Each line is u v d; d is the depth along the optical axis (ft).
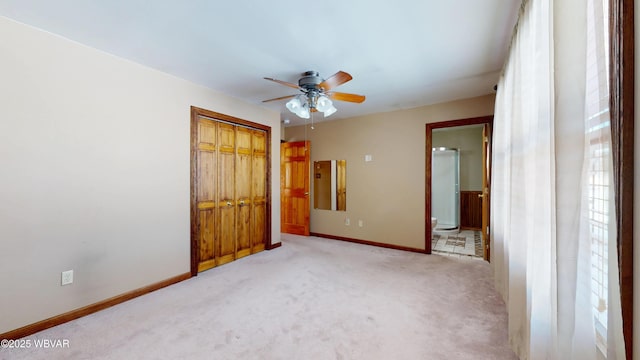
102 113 8.09
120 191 8.50
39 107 6.91
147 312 7.68
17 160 6.58
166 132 9.75
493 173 10.02
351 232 16.43
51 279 7.06
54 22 6.59
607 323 3.28
